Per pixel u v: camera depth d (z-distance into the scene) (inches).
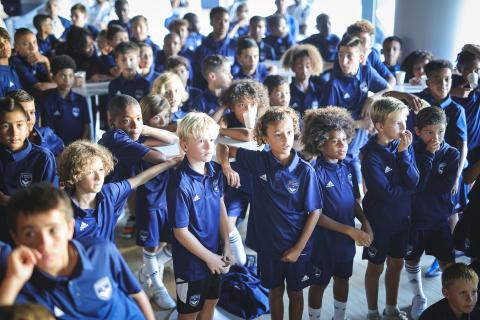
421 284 97.2
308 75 142.2
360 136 128.1
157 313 95.3
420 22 191.5
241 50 150.9
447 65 110.5
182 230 71.4
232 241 104.0
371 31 164.7
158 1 341.7
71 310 47.2
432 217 90.7
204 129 70.5
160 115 103.8
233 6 324.5
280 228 76.9
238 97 105.4
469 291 70.9
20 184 76.1
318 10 327.9
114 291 50.1
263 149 88.3
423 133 88.8
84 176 67.8
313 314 87.0
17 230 45.4
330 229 82.4
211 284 76.4
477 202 90.3
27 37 155.3
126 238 127.1
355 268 110.5
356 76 133.0
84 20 250.8
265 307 94.9
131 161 85.3
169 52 193.0
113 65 198.2
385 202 87.0
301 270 79.1
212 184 74.9
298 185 75.5
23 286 46.0
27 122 80.4
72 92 147.9
